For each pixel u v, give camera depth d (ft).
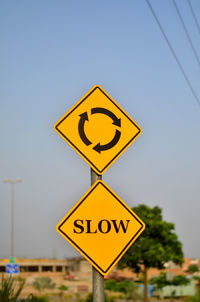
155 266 125.18
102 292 17.85
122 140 19.02
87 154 18.74
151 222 121.49
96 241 18.12
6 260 275.39
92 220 18.24
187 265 311.88
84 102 19.07
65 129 18.81
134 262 123.34
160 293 185.26
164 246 122.42
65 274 299.17
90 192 18.39
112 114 19.16
